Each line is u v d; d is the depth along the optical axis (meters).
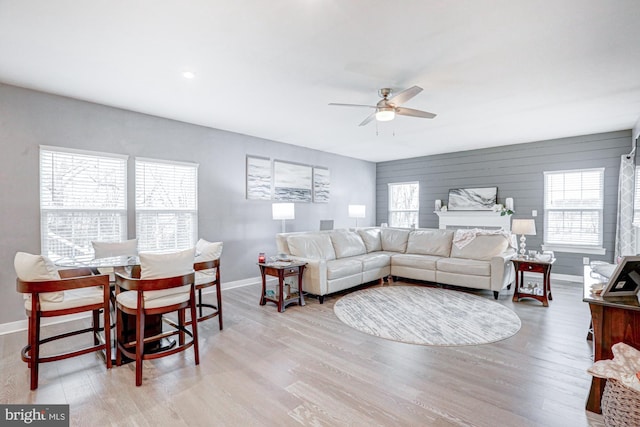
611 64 2.87
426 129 5.14
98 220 3.86
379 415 1.92
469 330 3.28
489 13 2.11
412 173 7.76
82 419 1.90
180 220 4.59
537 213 5.95
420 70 2.99
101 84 3.28
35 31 2.31
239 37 2.42
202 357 2.69
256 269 5.54
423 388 2.21
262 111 4.19
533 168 6.00
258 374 2.41
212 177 4.96
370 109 4.10
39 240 3.45
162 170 4.42
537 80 3.22
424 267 5.15
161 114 4.28
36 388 2.22
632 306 1.82
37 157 3.44
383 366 2.53
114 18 2.16
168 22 2.21
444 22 2.22
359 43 2.51
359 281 4.88
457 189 6.98
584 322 3.51
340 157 7.41
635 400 1.60
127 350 2.66
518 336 3.12
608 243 5.27
